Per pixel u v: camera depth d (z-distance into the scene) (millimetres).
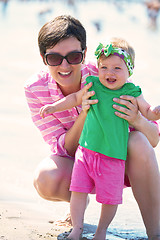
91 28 22094
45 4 28375
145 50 16094
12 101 8484
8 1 29109
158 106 3199
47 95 3654
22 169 5027
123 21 25094
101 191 3090
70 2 29344
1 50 15211
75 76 3459
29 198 4227
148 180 3127
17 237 2969
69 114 3664
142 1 31031
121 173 3125
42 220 3572
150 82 10375
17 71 11602
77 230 3051
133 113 3207
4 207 3811
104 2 31328
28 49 15727
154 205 3156
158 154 5559
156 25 24250
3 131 6684
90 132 3180
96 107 3197
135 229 3500
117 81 3227
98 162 3102
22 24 22234
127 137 3176
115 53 3215
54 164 3533
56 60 3328
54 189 3496
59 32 3279
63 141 3576
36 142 6266
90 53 13445
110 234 3355
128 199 4336
